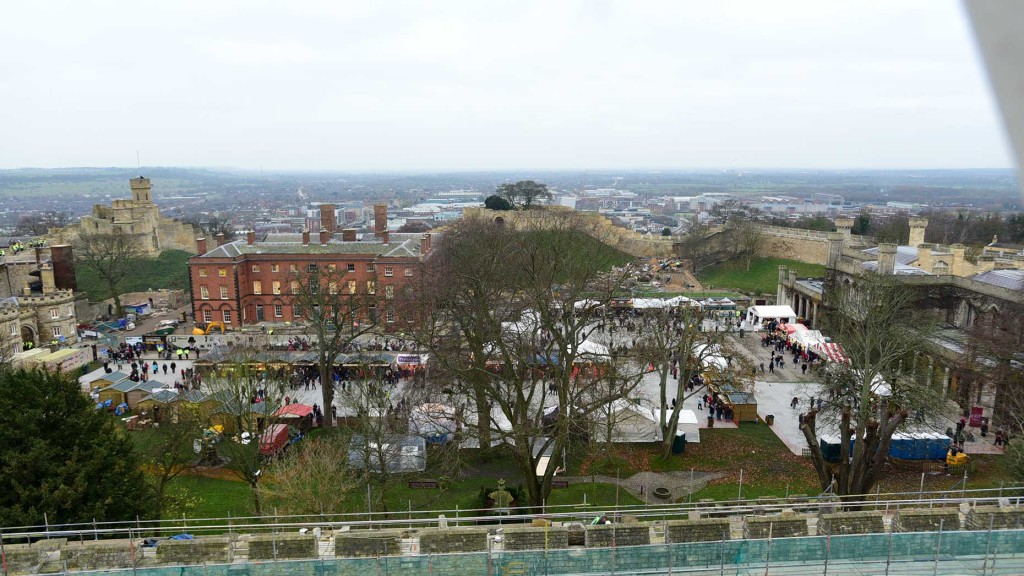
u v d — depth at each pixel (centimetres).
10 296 10138
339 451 4303
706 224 17438
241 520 3941
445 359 4712
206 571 2191
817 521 2467
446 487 4466
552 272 5997
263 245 10300
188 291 12225
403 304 7269
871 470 3769
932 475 4619
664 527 2427
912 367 5825
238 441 4469
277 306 10025
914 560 2205
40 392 3106
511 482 4662
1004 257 8719
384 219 10906
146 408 5988
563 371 4303
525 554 2205
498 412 5706
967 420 5728
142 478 3381
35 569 2259
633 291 10088
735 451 5216
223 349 7106
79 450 3070
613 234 13812
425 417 5103
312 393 6812
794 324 8219
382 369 6612
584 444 5041
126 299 11706
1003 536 2223
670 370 7306
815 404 6150
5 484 2942
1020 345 5291
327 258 9812
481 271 5500
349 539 2314
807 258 12838
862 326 5756
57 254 10025
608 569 2217
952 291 7006
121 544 2339
